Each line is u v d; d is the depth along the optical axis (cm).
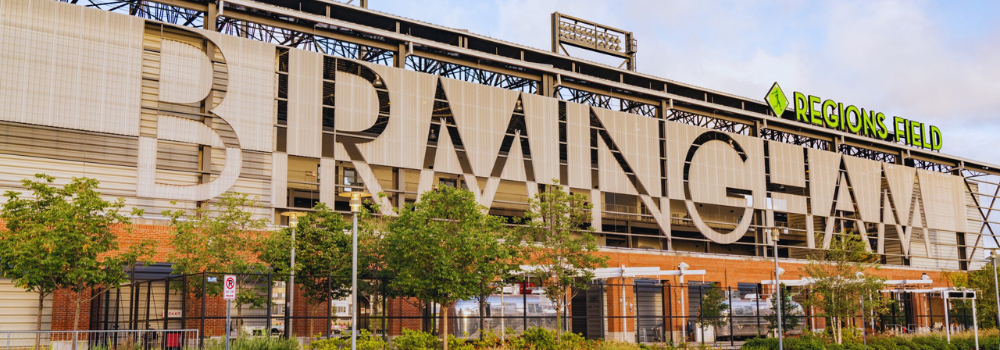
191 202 5128
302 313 5028
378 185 5816
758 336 4856
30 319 4353
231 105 5309
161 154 5128
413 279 3744
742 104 8512
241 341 3109
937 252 9719
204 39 5384
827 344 4719
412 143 6022
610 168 7000
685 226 8250
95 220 3484
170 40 5172
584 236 4512
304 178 6028
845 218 8662
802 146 8525
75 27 4869
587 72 7619
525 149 6781
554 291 4369
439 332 4978
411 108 6066
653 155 7300
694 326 6362
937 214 9712
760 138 8194
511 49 7038
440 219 4019
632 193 7081
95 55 4903
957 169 10419
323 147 5747
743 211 8688
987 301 7188
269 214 5400
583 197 4569
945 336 5688
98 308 3947
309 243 4162
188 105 5244
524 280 4347
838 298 5344
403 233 3741
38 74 4716
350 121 5744
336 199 6197
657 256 6912
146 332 3247
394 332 5209
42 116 4688
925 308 8819
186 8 5478
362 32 6066
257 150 5366
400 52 6244
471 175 6259
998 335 5966
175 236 3903
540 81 7056
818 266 5516
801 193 8556
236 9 5625
